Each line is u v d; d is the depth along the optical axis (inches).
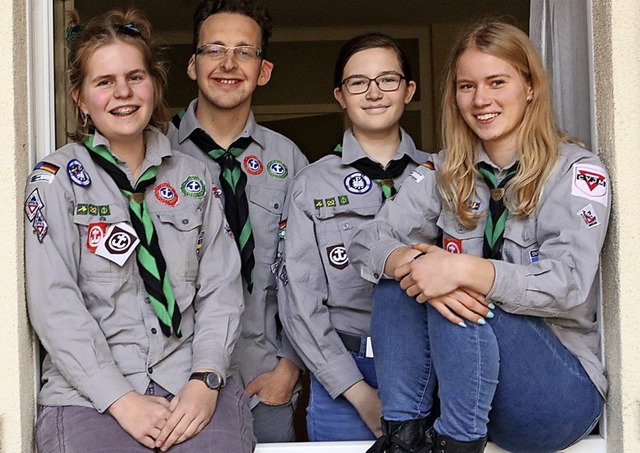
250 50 111.6
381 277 87.7
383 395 86.6
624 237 89.9
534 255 90.0
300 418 125.0
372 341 88.3
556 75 102.9
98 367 84.7
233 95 111.2
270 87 238.2
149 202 93.4
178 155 98.0
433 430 83.7
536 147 90.9
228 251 97.0
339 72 111.6
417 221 96.5
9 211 87.2
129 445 82.6
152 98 92.9
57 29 100.3
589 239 85.9
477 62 91.8
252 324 110.5
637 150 90.4
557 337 88.2
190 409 84.0
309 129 238.8
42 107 95.5
